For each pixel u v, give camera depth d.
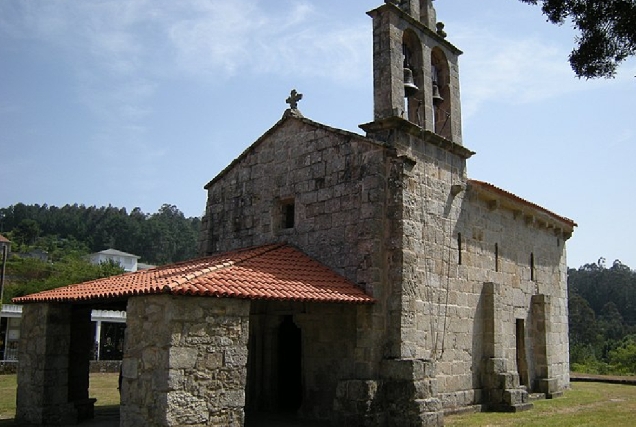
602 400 21.12
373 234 15.47
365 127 16.50
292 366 18.33
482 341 18.78
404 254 15.25
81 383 16.23
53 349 15.09
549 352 22.56
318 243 16.86
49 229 136.00
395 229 15.44
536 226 23.70
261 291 12.72
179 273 13.49
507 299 20.80
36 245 112.12
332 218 16.67
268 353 17.52
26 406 15.20
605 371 43.66
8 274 64.81
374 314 14.90
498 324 18.98
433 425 14.28
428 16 18.44
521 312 21.77
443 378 16.61
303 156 18.03
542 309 22.48
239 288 12.44
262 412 16.88
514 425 15.02
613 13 10.23
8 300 50.75
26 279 63.84
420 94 17.61
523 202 21.56
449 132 18.38
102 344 43.28
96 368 32.88
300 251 17.19
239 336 12.27
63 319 15.40
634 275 98.69
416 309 15.66
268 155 19.33
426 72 17.86
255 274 13.82
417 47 17.94
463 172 18.72
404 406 14.09
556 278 25.17
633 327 80.06
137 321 11.88
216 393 11.68
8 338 39.50
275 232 18.45
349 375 15.13
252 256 15.42
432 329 16.33
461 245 18.25
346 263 15.92
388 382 14.46
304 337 16.38
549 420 15.95
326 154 17.33
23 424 14.82
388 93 16.38
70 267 67.94
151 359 11.40
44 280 60.81
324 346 15.86
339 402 14.23
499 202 20.30
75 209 157.62
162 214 156.62
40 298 15.16
